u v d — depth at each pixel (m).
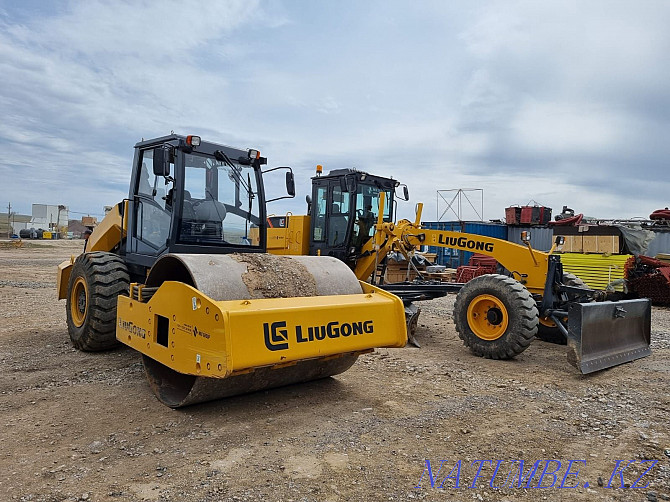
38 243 45.12
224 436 4.01
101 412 4.52
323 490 3.19
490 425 4.43
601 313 6.35
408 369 6.35
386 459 3.66
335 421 4.39
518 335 6.80
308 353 4.14
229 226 6.32
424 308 12.78
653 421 4.61
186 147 5.90
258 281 4.48
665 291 14.13
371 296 4.85
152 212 6.38
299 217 10.97
